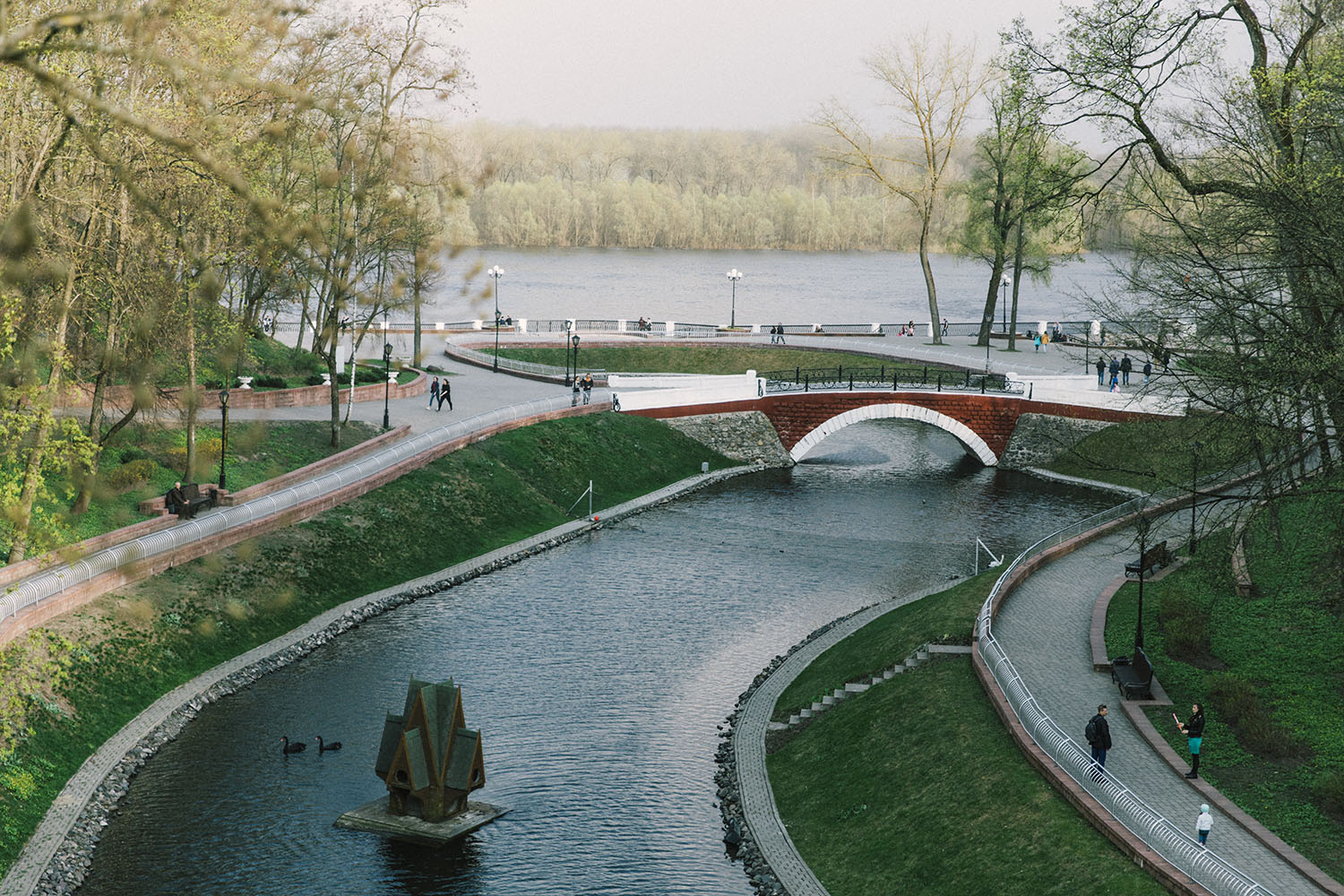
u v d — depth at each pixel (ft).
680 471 250.57
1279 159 103.45
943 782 106.22
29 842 101.09
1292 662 118.52
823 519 223.30
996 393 270.87
